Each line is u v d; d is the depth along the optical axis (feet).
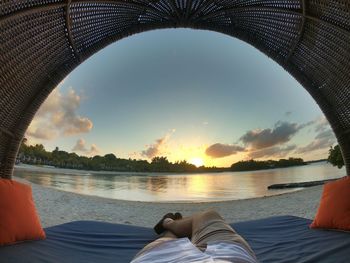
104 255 5.31
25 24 6.57
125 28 9.86
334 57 8.29
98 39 9.50
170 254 3.58
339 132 9.26
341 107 9.01
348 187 6.89
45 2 6.73
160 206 18.47
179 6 9.62
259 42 10.01
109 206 17.53
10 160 8.02
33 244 5.51
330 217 6.73
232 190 28.48
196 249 3.62
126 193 27.43
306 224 7.49
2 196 5.63
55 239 6.07
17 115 8.00
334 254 4.99
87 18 8.44
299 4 8.10
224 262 3.13
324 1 7.14
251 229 7.26
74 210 15.65
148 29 9.97
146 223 13.51
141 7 9.23
